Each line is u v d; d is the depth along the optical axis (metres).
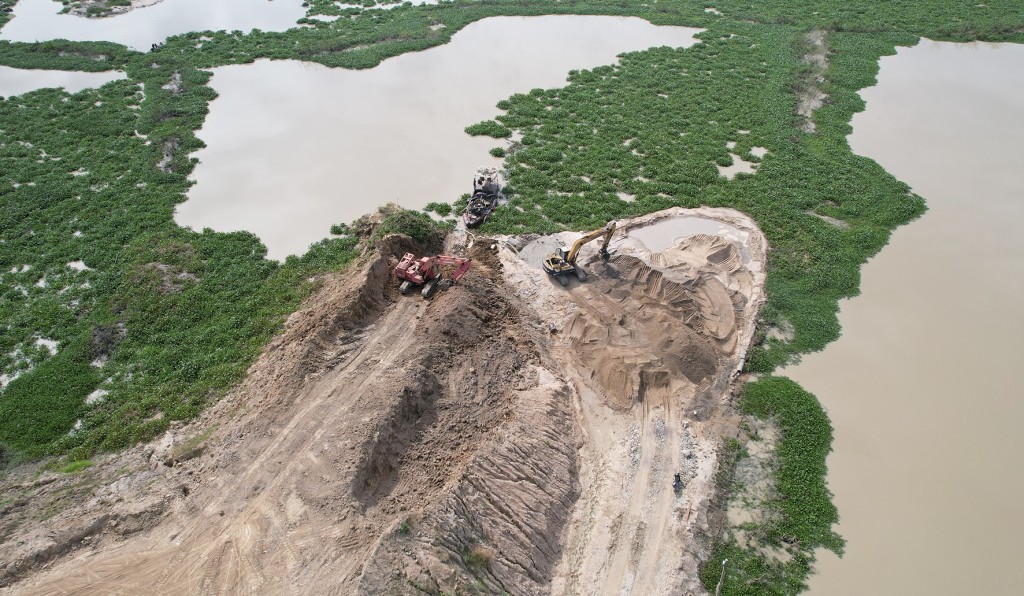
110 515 27.83
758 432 35.12
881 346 40.62
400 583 24.50
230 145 60.84
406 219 46.53
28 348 39.25
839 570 29.12
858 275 46.00
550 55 78.69
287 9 93.12
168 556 26.28
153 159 57.91
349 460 28.97
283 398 33.22
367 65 75.38
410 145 60.78
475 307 39.38
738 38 81.31
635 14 89.19
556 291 42.91
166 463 31.44
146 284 43.69
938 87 71.06
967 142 61.44
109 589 25.31
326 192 54.19
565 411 35.09
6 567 25.80
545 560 28.58
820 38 80.75
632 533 29.88
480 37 83.50
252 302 42.50
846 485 32.72
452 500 27.62
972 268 46.84
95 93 69.12
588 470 32.72
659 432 34.44
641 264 43.53
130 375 37.59
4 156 58.06
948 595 28.39
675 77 72.31
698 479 32.31
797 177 56.06
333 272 44.94
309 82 72.56
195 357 38.41
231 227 50.12
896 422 35.97
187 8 94.06
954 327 42.12
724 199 53.19
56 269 45.47
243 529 27.05
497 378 35.81
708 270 44.91
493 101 68.56
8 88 70.75
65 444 33.59
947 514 31.52
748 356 39.28
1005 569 29.34
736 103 67.12
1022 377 38.72
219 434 32.38
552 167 57.25
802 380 38.38
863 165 57.38
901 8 88.56
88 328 40.62
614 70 74.38
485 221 50.53
